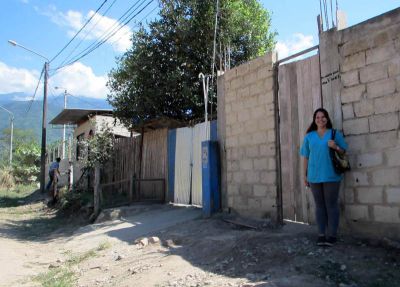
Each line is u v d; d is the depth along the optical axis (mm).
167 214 10891
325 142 5852
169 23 13922
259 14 14438
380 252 5277
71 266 7707
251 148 8438
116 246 8727
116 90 15023
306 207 7074
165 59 13719
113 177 16312
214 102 13219
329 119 6078
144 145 14234
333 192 5777
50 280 6750
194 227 8672
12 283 6793
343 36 6285
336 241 5879
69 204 15422
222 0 13461
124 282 6008
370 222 5805
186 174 11711
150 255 7324
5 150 45656
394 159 5539
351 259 5160
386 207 5609
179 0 13836
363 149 5930
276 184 7723
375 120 5789
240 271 5551
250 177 8453
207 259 6367
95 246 9289
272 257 5727
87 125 21750
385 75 5691
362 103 5973
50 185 21594
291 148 7422
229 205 9094
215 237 7418
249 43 14078
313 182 5910
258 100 8273
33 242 10867
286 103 7570
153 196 13453
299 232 6629
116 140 16344
